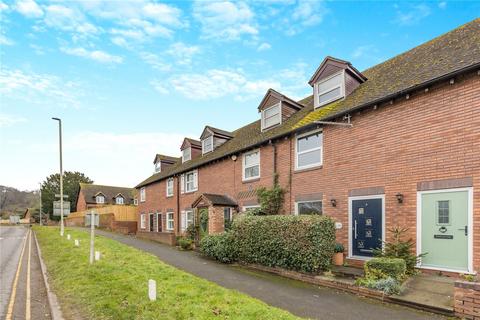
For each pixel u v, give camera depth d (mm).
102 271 9539
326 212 12359
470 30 11203
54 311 6504
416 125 9594
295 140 14195
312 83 14641
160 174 29609
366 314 6352
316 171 12992
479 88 8305
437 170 8984
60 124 23000
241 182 17500
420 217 9289
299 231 9648
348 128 11742
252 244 11398
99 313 6176
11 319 6414
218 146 22547
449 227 8625
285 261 10016
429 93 9352
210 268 11461
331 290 8242
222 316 5695
